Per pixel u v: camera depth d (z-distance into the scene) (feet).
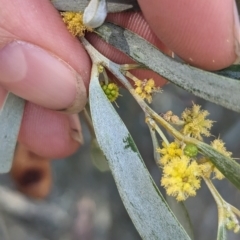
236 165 0.19
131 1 0.23
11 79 0.25
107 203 0.52
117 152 0.20
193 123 0.21
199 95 0.19
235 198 0.47
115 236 0.51
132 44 0.21
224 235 0.19
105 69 0.23
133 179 0.19
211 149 0.19
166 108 0.47
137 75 0.27
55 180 0.52
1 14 0.25
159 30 0.24
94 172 0.52
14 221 0.50
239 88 0.19
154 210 0.19
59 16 0.25
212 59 0.23
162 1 0.22
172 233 0.18
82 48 0.26
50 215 0.51
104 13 0.21
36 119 0.34
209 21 0.22
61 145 0.35
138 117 0.48
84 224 0.51
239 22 0.22
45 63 0.25
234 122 0.47
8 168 0.24
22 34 0.25
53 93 0.26
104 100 0.20
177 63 0.20
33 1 0.25
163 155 0.21
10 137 0.24
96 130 0.20
